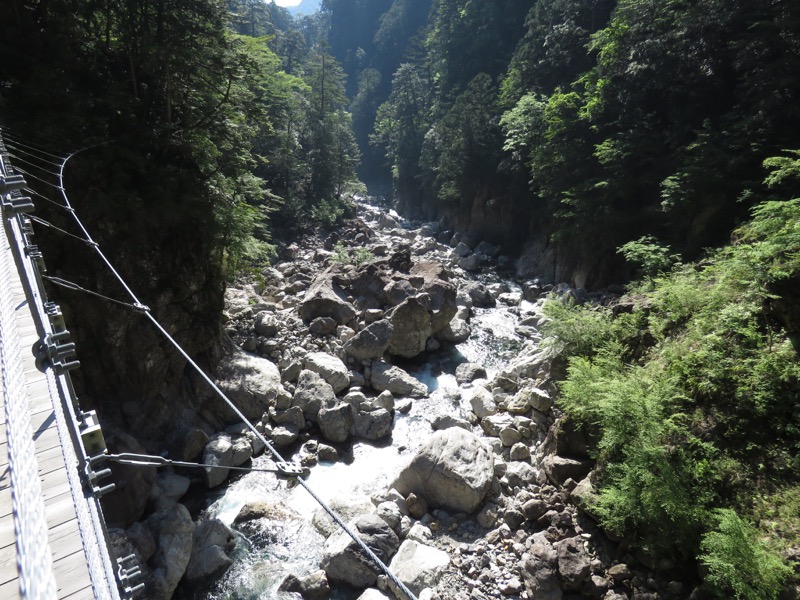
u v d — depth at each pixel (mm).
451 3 60438
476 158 43344
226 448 14953
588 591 10062
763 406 10141
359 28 118500
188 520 12383
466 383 19766
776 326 11320
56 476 3361
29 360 4312
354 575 10977
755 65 20375
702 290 14188
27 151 13828
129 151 16016
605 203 27219
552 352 16906
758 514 9109
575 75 36469
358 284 24953
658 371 12570
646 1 25109
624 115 26438
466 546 11633
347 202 51844
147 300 16094
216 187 19625
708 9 22016
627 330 15219
